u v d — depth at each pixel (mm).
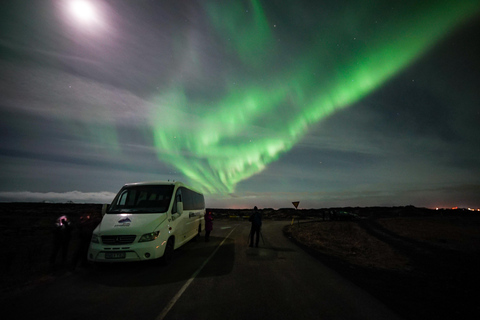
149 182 9023
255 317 3822
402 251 10750
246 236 14609
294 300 4551
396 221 27812
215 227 21406
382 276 6578
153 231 6879
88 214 7395
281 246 11094
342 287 5383
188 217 10000
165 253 7207
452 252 10633
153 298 4641
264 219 39062
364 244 12438
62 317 3848
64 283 5586
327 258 8742
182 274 6328
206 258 8320
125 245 6551
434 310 4309
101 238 6668
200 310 4078
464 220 29328
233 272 6531
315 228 20203
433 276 6859
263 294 4859
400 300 4730
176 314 3924
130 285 5430
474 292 5500
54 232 7062
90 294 4867
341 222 27094
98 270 6746
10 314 3951
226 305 4297
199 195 13320
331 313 4000
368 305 4383
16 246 10531
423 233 17344
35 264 7461
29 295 4809
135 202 8109
